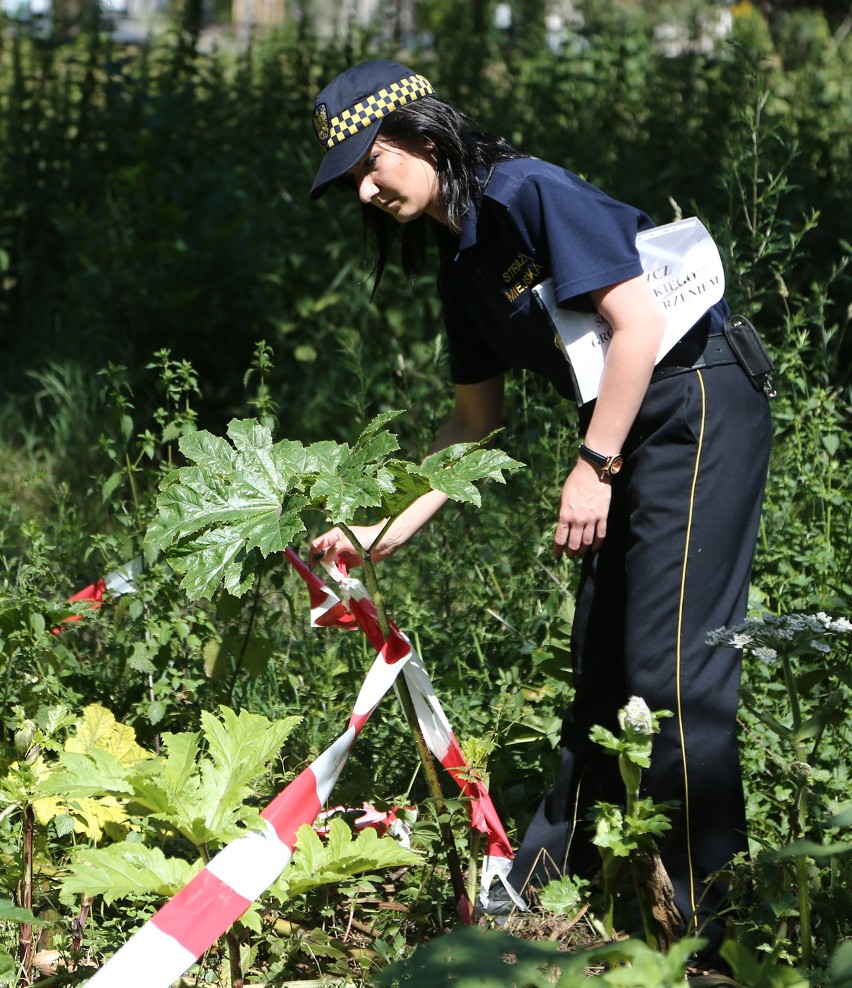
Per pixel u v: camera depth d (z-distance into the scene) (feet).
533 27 63.77
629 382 17.92
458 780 18.83
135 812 17.25
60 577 24.95
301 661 24.40
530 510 27.89
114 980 15.11
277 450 16.90
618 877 19.35
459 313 20.66
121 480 24.06
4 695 22.13
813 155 49.75
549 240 18.02
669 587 18.42
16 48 55.88
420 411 30.63
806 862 16.40
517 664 23.97
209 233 42.91
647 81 56.70
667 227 18.38
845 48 74.33
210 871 15.90
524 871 19.85
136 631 22.91
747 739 21.94
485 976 11.91
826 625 16.42
